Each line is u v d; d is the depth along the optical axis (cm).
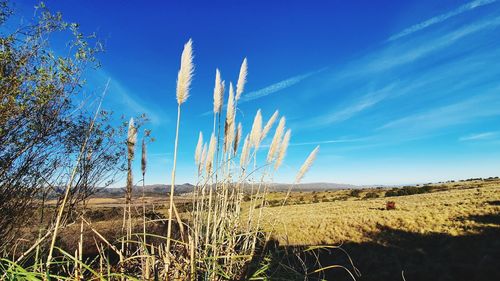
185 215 323
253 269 346
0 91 498
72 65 557
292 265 350
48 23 546
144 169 321
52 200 504
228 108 397
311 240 2184
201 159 410
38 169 532
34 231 444
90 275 261
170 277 264
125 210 317
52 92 541
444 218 2720
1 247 440
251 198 398
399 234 2416
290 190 396
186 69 237
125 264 278
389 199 5438
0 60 498
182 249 285
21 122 532
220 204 376
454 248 1867
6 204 494
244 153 426
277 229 373
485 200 3338
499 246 1741
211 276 280
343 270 1653
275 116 426
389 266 1698
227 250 321
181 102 236
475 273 1423
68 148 548
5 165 499
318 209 4241
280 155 411
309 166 395
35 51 542
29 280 200
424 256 1836
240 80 404
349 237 2470
